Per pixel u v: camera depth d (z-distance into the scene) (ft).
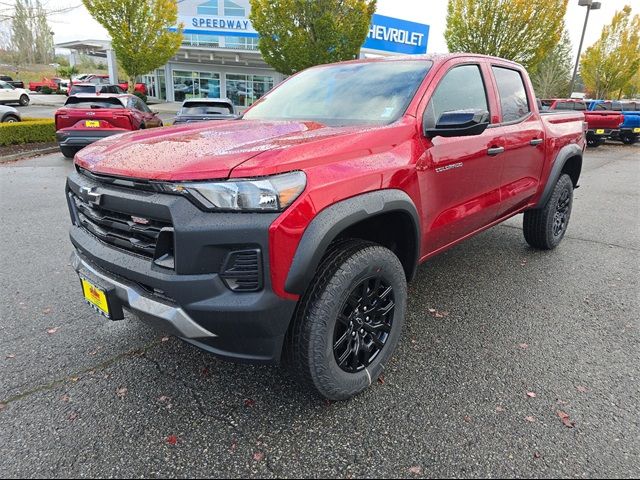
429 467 6.42
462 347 9.53
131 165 6.73
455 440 6.91
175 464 6.43
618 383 8.35
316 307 6.72
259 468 6.39
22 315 10.57
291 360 6.98
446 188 9.29
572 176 16.21
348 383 7.48
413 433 7.05
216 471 6.33
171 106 99.66
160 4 65.51
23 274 12.89
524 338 9.92
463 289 12.45
